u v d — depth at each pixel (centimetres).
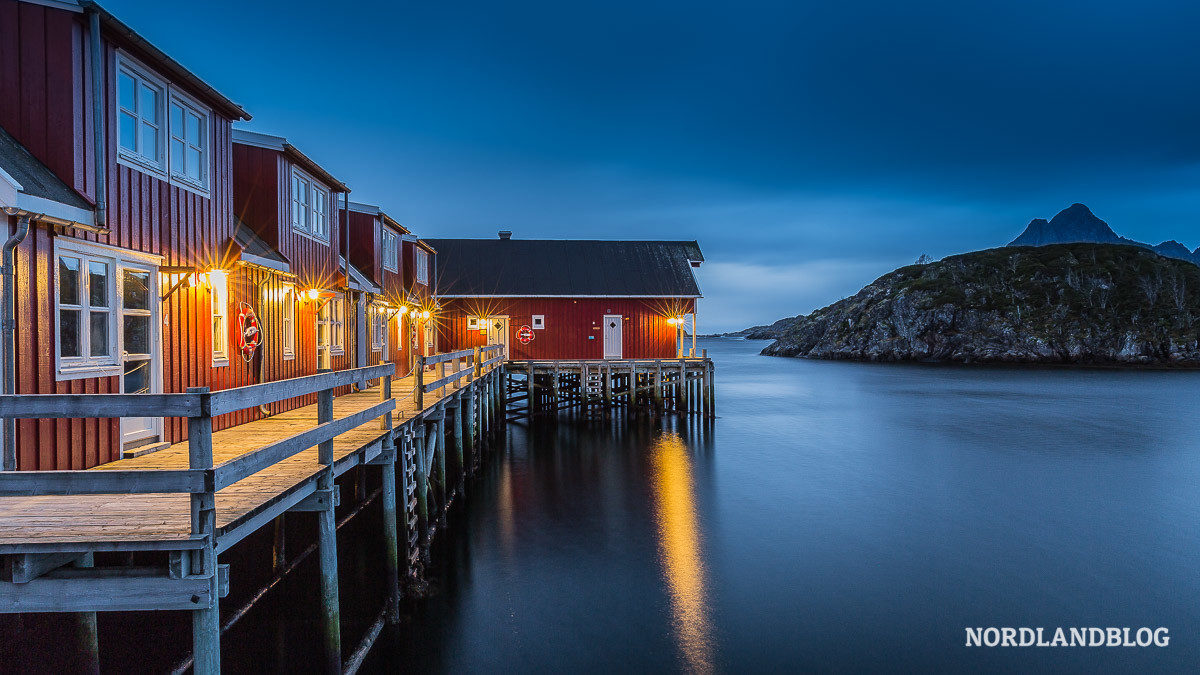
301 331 1246
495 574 1062
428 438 1323
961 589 1021
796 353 10100
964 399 3900
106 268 704
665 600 967
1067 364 7081
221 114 948
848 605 959
